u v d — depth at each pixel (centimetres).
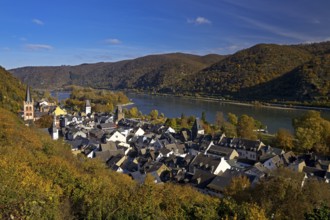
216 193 6359
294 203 3091
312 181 4575
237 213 2664
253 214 2578
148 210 2378
